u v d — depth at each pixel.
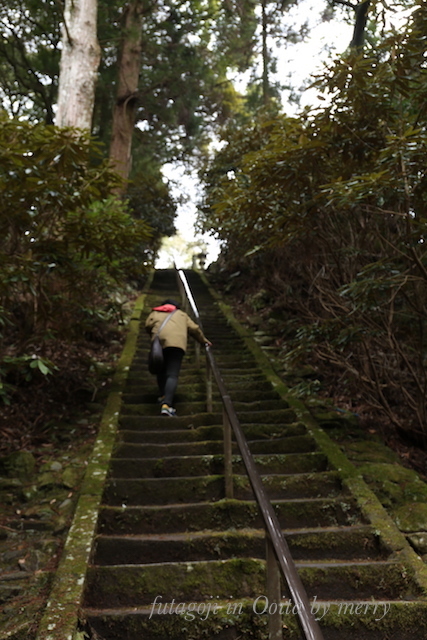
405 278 3.96
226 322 9.12
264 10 13.44
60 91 7.96
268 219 4.98
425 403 4.80
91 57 8.07
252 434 4.80
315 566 3.03
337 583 2.98
